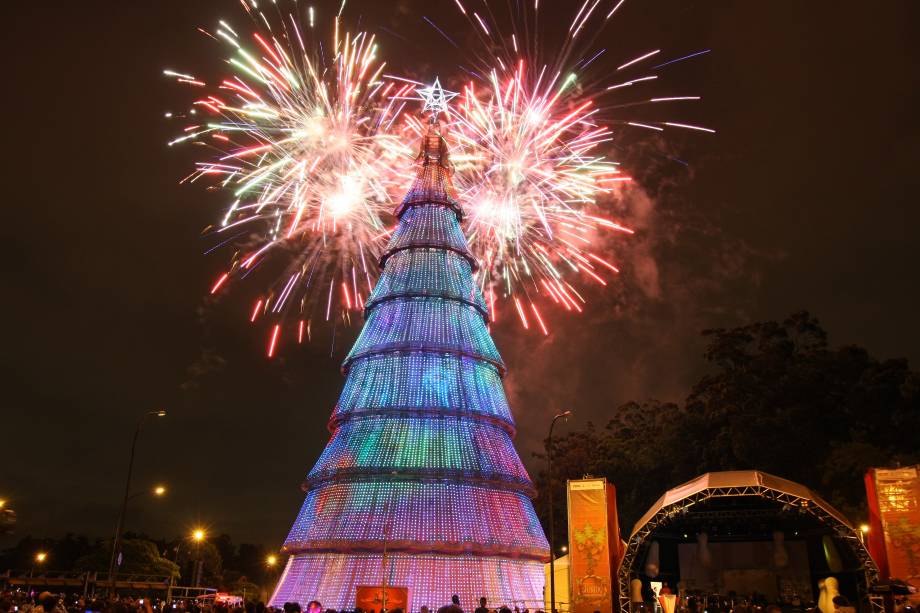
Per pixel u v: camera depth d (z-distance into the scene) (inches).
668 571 1551.4
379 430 2012.8
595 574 1424.7
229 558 6156.5
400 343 2119.8
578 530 1460.4
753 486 1246.9
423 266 2284.7
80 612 1067.9
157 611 1718.8
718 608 1344.7
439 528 1854.1
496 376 2245.3
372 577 1806.1
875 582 1176.2
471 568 1841.8
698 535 1546.5
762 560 1499.8
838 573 1413.6
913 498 1230.9
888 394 2625.5
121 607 1048.2
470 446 2007.9
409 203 2421.3
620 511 3275.1
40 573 3747.5
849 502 2340.1
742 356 2928.2
